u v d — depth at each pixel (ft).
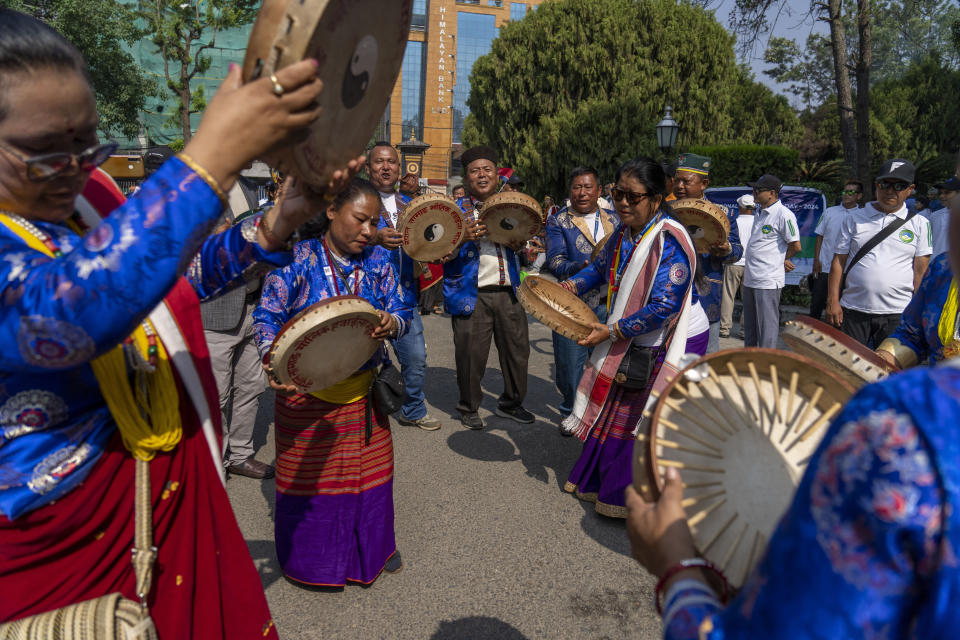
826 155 97.30
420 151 30.40
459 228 14.37
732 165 51.52
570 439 15.85
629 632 8.71
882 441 2.06
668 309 10.68
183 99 75.00
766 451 3.59
